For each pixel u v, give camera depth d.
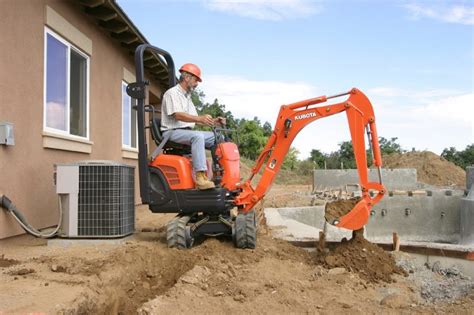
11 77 5.99
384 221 17.95
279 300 4.78
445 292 5.69
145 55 11.55
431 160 31.95
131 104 12.41
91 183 6.43
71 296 3.90
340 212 6.61
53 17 7.12
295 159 41.62
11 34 5.98
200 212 6.57
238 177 6.80
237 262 5.96
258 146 35.72
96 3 8.12
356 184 20.20
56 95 7.49
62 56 7.68
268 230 9.34
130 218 7.00
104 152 9.88
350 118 6.58
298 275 5.81
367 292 5.49
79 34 8.23
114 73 10.57
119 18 9.03
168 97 6.55
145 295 5.05
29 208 6.46
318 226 14.95
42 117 6.83
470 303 5.20
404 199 18.05
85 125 8.81
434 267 6.81
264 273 5.62
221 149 6.64
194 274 5.14
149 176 6.57
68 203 6.41
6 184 5.89
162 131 6.67
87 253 5.65
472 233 14.49
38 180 6.73
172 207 6.46
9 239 6.12
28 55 6.42
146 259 5.58
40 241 6.62
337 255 6.47
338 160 40.56
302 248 7.41
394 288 5.78
